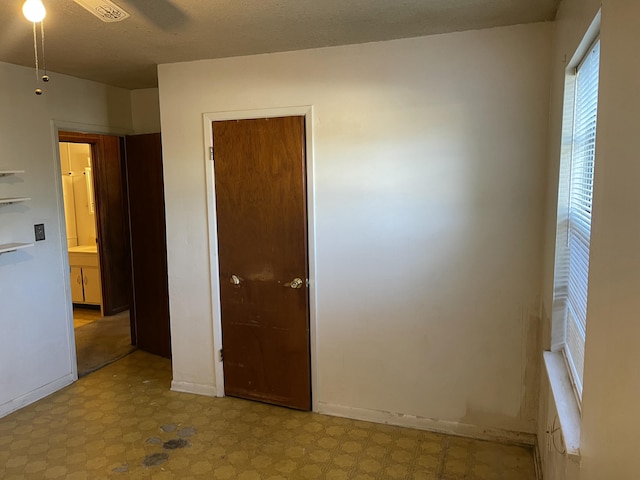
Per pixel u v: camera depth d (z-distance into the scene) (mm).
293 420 3184
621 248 1138
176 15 2354
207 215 3393
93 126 3990
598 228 1334
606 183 1265
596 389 1317
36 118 3477
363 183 2971
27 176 3406
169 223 3514
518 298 2756
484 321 2836
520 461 2682
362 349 3117
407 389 3051
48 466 2691
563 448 1673
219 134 3271
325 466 2668
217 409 3348
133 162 4262
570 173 2205
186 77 3309
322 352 3223
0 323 3240
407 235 2920
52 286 3625
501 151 2686
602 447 1248
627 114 1115
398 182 2898
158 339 4344
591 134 1814
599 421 1280
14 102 3309
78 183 5938
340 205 3039
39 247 3512
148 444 2906
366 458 2734
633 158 1071
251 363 3428
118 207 5695
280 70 3066
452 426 2979
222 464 2695
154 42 2820
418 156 2840
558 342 2385
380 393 3115
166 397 3549
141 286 4406
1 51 2977
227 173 3289
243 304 3385
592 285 1389
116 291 5734
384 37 2760
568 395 1970
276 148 3131
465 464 2664
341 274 3100
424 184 2848
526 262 2719
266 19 2428
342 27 2568
